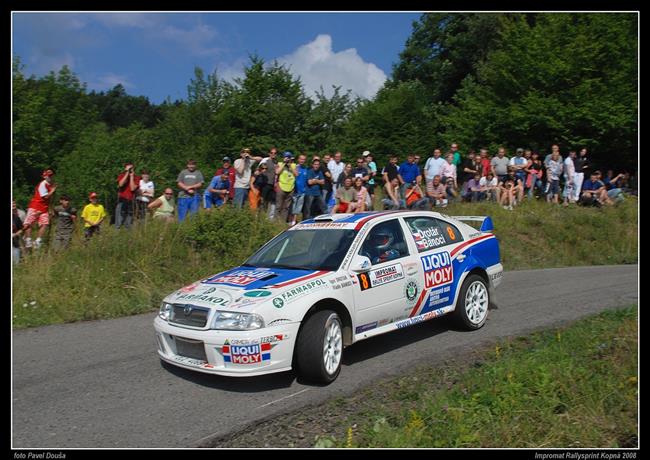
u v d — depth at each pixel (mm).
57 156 26906
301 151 28688
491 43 35844
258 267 6434
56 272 9148
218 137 28594
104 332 7461
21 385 5574
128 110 63688
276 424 4754
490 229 8266
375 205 16594
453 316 7254
